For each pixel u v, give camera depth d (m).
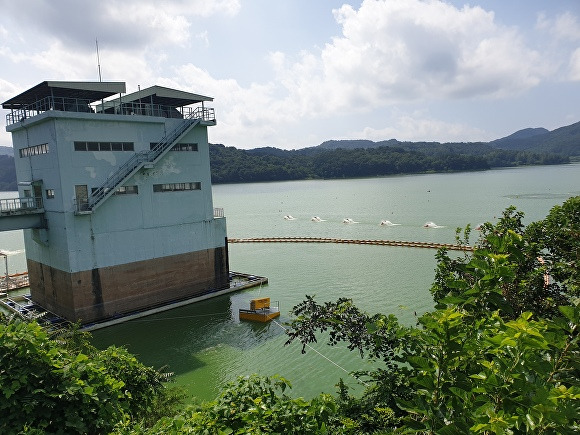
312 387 22.89
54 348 9.55
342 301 9.81
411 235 70.19
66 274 32.09
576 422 4.62
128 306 34.66
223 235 41.16
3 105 36.38
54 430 8.89
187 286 38.53
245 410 7.84
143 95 36.91
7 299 40.00
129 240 34.44
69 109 34.00
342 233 75.69
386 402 8.74
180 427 8.04
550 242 12.52
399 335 7.92
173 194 37.19
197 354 28.20
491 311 6.73
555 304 10.66
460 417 5.20
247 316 34.06
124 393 10.59
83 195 31.83
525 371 4.79
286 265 53.25
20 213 32.34
